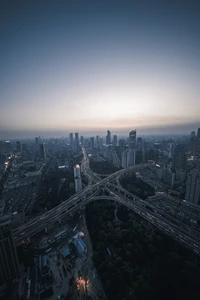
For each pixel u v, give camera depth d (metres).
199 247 166.00
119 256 162.75
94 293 132.62
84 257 168.62
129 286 134.50
